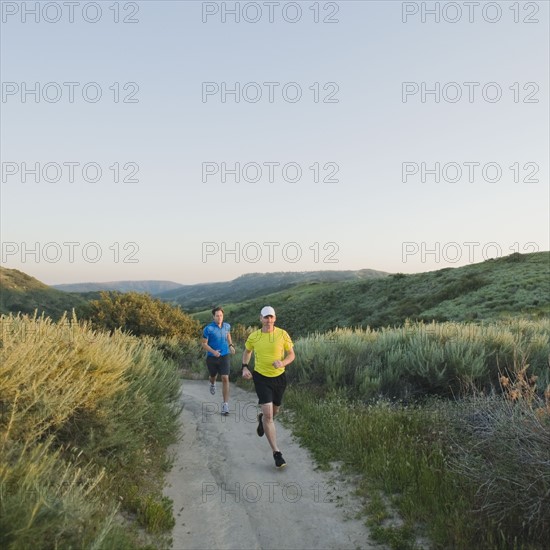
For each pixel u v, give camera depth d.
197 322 23.94
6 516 2.76
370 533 4.07
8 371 4.26
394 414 6.88
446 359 8.90
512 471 3.86
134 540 3.63
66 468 3.76
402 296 42.12
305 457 6.07
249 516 4.48
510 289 29.70
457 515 3.82
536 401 4.97
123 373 6.25
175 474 5.54
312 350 10.77
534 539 3.52
